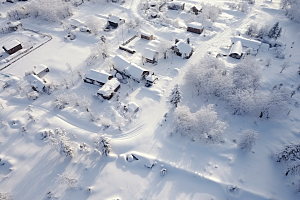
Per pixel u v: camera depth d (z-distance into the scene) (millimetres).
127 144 55562
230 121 60375
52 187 48219
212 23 101500
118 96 67500
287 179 48000
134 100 66688
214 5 109312
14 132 58156
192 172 49406
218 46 88062
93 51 78625
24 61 81812
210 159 51906
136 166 51625
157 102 65875
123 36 94438
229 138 56188
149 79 70938
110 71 76500
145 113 63000
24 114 62562
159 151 54031
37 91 69500
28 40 91562
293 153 46750
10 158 52844
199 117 54750
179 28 99500
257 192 45469
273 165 50438
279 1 121062
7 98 67938
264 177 48375
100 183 48781
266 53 83938
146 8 112062
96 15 108000
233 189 45656
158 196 46688
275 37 90688
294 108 62375
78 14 109000
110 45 87125
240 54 79125
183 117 55188
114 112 62844
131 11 111375
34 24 101938
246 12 110062
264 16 107375
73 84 72562
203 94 66938
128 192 47500
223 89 64062
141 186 48312
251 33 93188
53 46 88938
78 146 55094
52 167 51469
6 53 86062
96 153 53469
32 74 72000
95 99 67438
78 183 48719
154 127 59438
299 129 57000
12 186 48625
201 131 56281
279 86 64875
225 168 49938
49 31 97625
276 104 56531
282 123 58969
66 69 77688
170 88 70188
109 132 58656
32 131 58188
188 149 54156
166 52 82125
